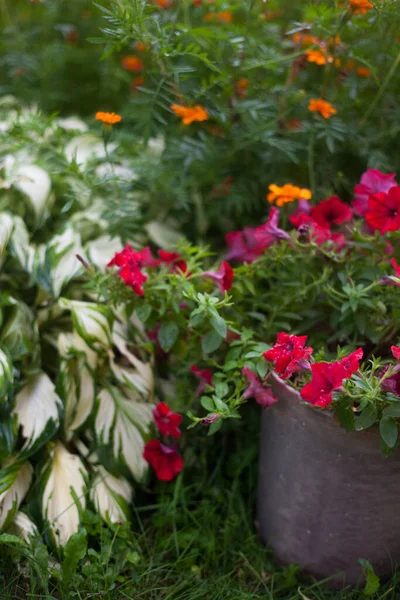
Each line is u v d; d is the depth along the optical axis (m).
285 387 1.38
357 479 1.37
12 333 1.62
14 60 2.44
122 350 1.73
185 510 1.66
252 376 1.40
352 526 1.43
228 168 2.02
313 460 1.40
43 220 1.82
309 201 1.90
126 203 1.82
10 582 1.47
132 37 1.60
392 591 1.48
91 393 1.65
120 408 1.69
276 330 1.62
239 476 1.83
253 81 1.97
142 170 1.96
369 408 1.23
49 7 2.50
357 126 1.92
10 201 1.80
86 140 2.08
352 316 1.57
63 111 2.65
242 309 1.63
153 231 2.04
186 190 2.09
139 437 1.67
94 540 1.58
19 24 2.62
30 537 1.48
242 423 1.85
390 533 1.44
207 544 1.61
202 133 1.93
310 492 1.44
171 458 1.60
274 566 1.61
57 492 1.55
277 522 1.57
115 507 1.59
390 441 1.21
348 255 1.61
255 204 2.02
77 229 1.89
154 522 1.65
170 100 1.76
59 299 1.64
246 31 1.75
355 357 1.18
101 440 1.64
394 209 1.45
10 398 1.55
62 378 1.62
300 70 1.83
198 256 1.58
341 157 2.02
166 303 1.55
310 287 1.56
